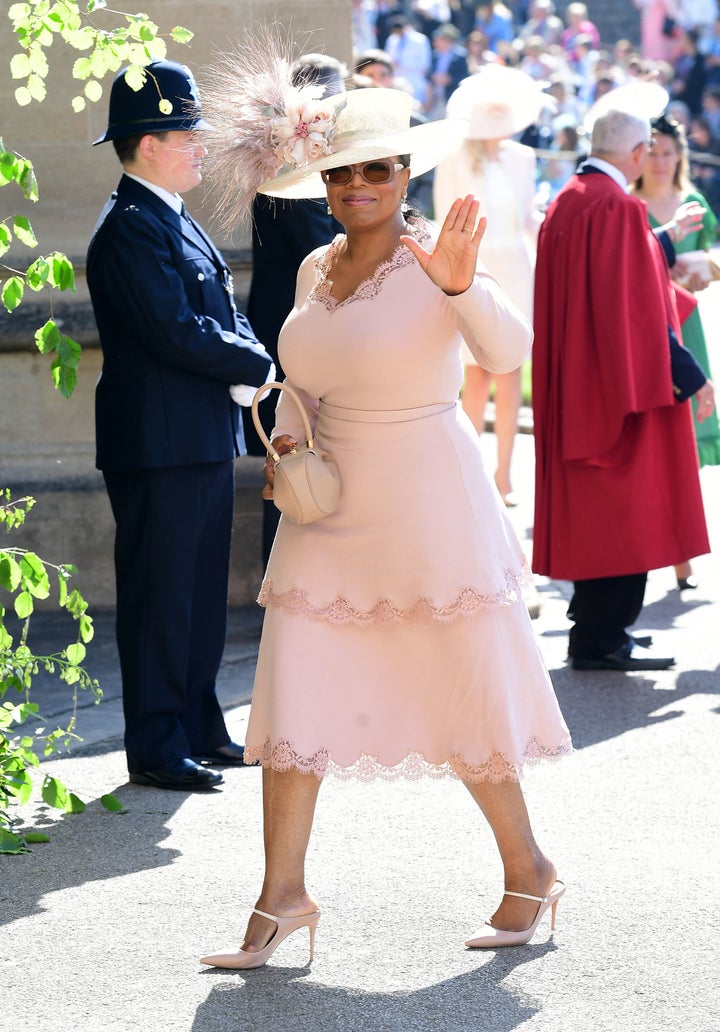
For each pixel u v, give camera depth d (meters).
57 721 21.14
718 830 16.72
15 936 14.29
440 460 13.58
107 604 26.98
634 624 25.80
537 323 23.55
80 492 26.73
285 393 14.50
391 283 13.40
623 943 13.93
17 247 26.09
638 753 19.38
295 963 13.65
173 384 18.27
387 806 17.59
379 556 13.59
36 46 16.02
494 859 15.96
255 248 23.78
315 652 13.59
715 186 78.69
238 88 14.47
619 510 22.94
